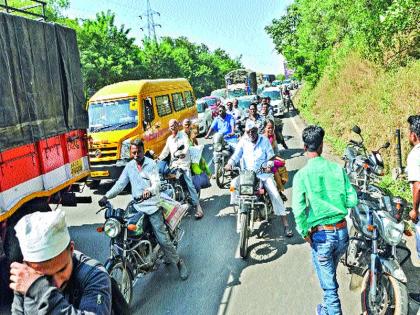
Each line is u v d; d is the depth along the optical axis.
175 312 4.43
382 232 3.65
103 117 10.64
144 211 4.82
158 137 11.27
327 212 3.54
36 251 1.79
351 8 13.38
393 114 9.91
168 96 12.86
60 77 6.31
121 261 4.25
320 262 3.61
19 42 5.32
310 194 3.59
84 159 7.05
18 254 5.00
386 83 12.04
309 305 4.31
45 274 1.83
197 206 7.46
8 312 4.59
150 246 4.83
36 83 5.64
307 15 23.08
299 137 15.90
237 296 4.63
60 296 1.78
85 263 2.05
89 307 1.87
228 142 9.45
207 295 4.72
